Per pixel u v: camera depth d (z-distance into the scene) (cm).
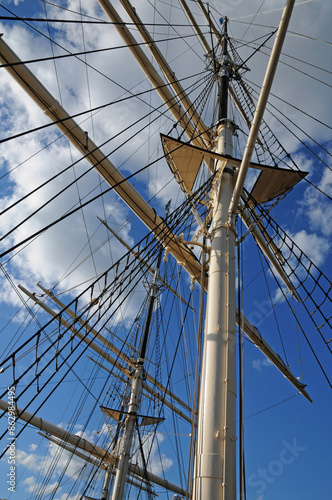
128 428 1853
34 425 1833
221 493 446
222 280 636
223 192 758
